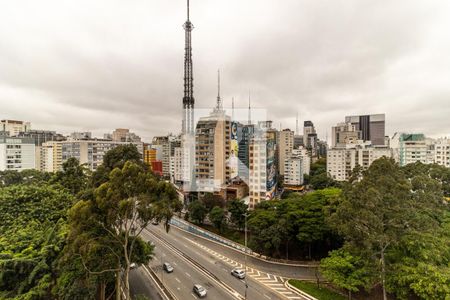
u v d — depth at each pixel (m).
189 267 39.25
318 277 35.41
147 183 20.03
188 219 65.19
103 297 26.28
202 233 56.03
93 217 19.22
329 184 86.25
